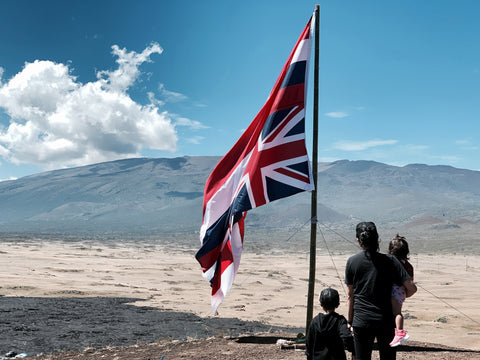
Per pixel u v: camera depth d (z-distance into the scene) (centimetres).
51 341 1266
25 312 1780
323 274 5975
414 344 827
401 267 452
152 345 862
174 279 4534
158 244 19750
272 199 795
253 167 817
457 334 1795
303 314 2453
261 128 830
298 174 790
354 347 454
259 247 17575
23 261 5478
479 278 5809
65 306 2041
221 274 832
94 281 3688
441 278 5734
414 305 2952
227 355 718
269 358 686
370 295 445
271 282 4688
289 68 827
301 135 802
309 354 460
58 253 8900
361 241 459
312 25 824
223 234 846
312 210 792
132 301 2538
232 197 845
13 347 1166
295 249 16550
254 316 2250
